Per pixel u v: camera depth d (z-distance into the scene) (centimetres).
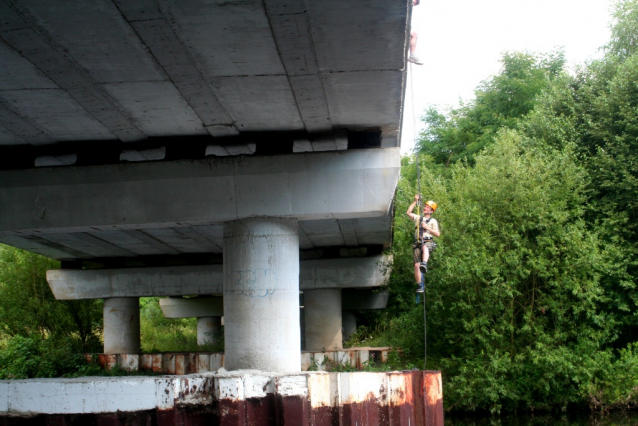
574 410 2130
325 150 1492
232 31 881
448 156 4672
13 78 1027
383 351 2384
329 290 2677
